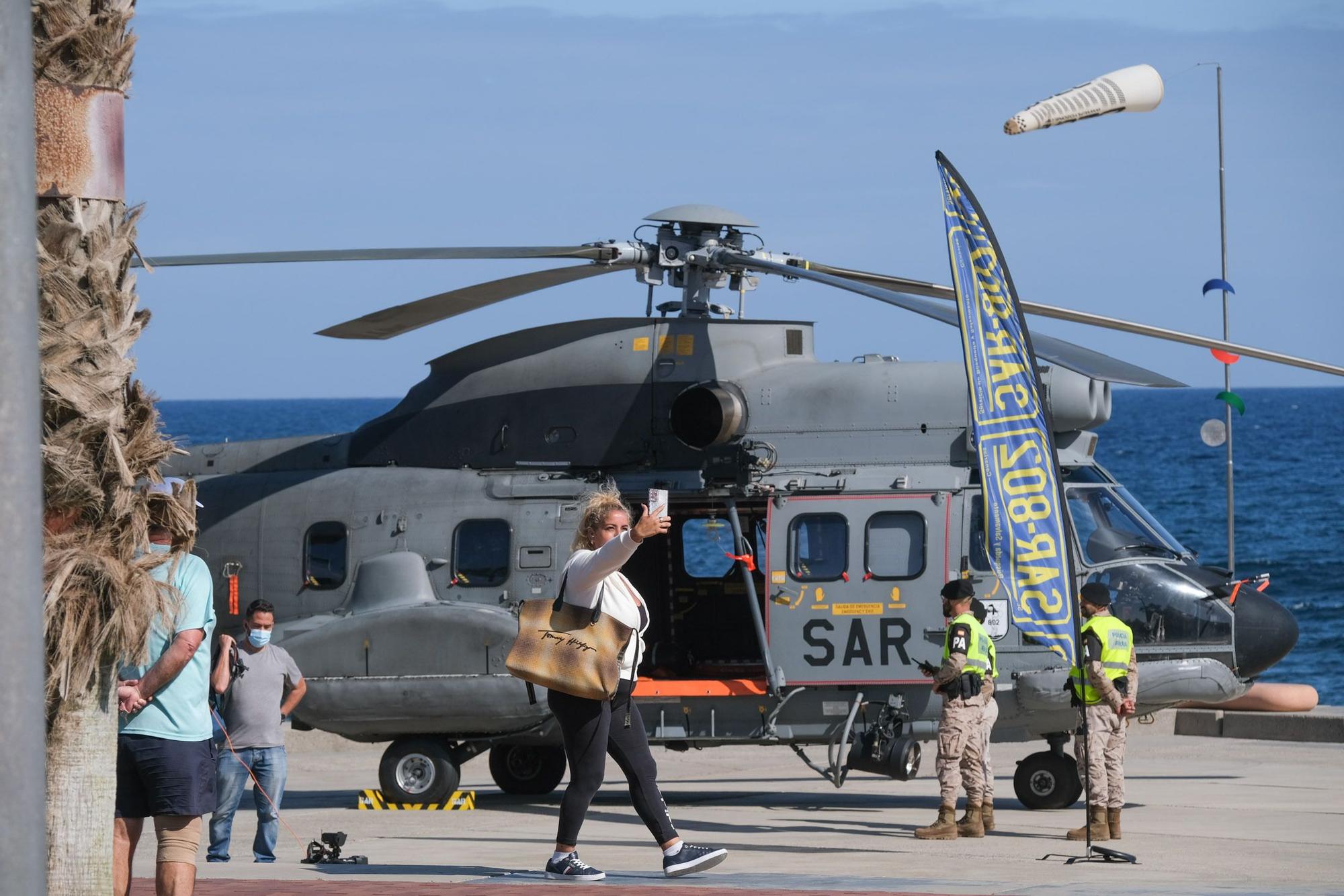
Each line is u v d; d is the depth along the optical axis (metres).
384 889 23.09
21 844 10.97
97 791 16.33
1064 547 26.97
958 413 38.62
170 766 19.12
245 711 30.14
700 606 42.66
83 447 16.17
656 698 38.50
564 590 23.30
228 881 24.52
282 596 41.06
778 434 39.31
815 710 38.09
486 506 40.06
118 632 16.25
